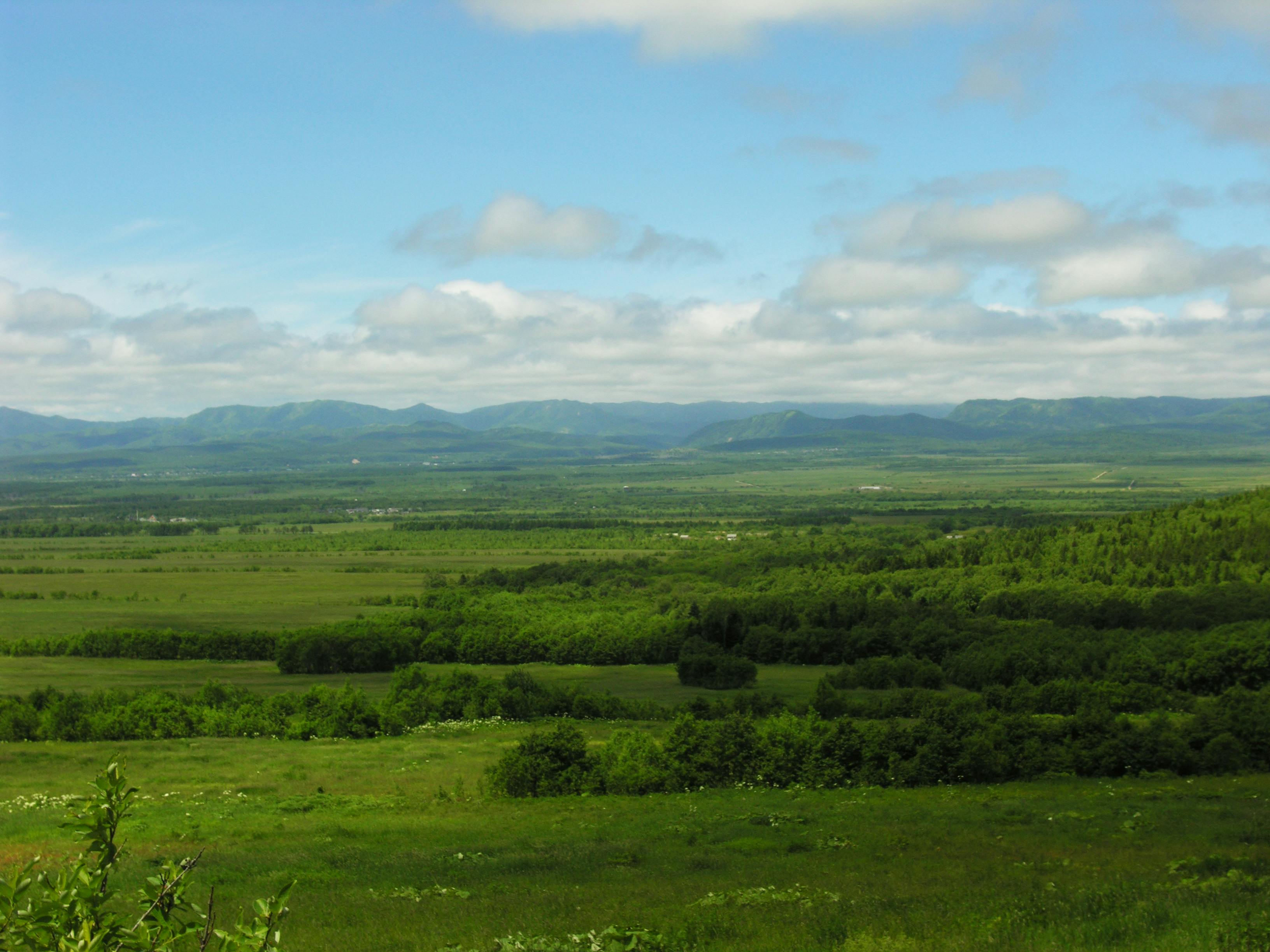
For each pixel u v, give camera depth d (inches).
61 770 2827.3
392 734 3649.1
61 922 364.2
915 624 5231.3
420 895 1275.8
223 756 3100.4
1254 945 773.3
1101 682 3848.4
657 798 2394.2
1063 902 1037.2
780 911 1088.2
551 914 1116.5
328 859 1573.6
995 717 2859.3
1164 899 1023.6
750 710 3892.7
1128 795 2289.6
